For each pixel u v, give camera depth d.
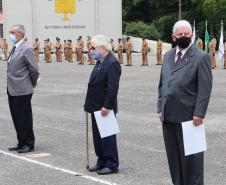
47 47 43.12
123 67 34.81
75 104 15.96
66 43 45.94
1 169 8.08
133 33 65.62
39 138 10.58
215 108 14.51
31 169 8.06
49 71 31.45
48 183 7.25
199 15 72.75
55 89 20.53
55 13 53.66
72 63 41.31
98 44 7.58
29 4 53.22
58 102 16.50
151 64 38.69
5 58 47.00
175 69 6.00
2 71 31.58
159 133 10.92
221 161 8.44
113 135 7.70
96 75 7.61
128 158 8.72
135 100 16.66
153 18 79.81
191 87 5.95
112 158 7.71
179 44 5.94
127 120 12.66
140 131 11.17
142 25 66.50
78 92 19.41
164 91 6.05
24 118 9.26
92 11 54.34
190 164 6.05
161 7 78.25
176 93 5.95
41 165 8.32
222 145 9.65
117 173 7.75
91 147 9.66
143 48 37.25
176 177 6.19
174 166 6.18
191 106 5.95
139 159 8.64
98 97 7.62
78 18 54.06
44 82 23.73
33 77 9.30
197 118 5.87
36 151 9.38
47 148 9.62
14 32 9.27
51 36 53.72
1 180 7.44
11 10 52.94
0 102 16.50
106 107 7.50
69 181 7.34
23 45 9.25
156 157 8.77
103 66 7.55
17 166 8.27
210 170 7.88
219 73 28.45
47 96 18.14
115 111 7.64
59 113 14.07
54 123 12.41
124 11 81.31
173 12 77.12
